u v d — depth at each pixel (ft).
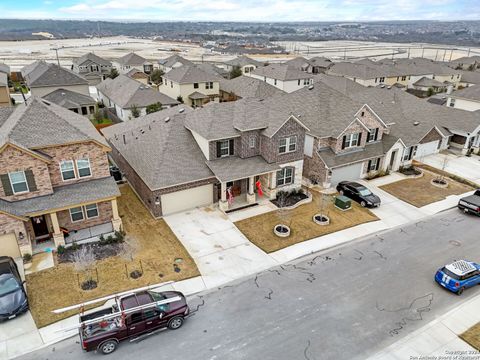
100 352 51.85
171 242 78.74
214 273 69.46
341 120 107.24
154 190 84.23
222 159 93.45
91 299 61.72
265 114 96.84
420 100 154.40
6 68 242.78
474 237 83.76
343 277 69.00
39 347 52.75
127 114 167.43
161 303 53.83
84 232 80.59
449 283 64.75
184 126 98.89
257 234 82.64
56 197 74.08
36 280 65.92
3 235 68.54
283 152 95.71
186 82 209.36
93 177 80.69
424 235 84.28
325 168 105.09
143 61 311.27
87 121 95.96
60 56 460.14
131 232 82.07
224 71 299.79
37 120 75.82
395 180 114.11
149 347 52.95
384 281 68.18
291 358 51.44
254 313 59.62
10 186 69.97
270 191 97.40
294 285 66.59
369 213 93.71
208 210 92.48
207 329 56.29
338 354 52.29
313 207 95.61
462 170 123.34
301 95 121.90
